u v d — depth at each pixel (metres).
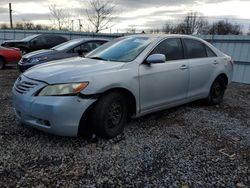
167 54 4.52
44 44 13.60
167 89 4.44
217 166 3.19
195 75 4.98
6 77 8.88
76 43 8.65
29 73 3.71
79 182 2.75
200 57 5.23
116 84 3.63
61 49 8.48
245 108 5.85
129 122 4.47
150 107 4.22
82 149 3.42
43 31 18.50
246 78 9.99
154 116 4.85
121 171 2.98
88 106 3.39
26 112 3.41
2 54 11.12
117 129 3.82
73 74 3.43
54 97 3.26
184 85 4.77
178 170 3.06
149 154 3.39
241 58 10.09
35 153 3.28
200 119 4.83
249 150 3.67
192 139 3.93
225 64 5.80
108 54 4.40
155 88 4.21
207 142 3.85
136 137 3.88
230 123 4.72
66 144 3.53
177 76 4.57
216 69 5.53
